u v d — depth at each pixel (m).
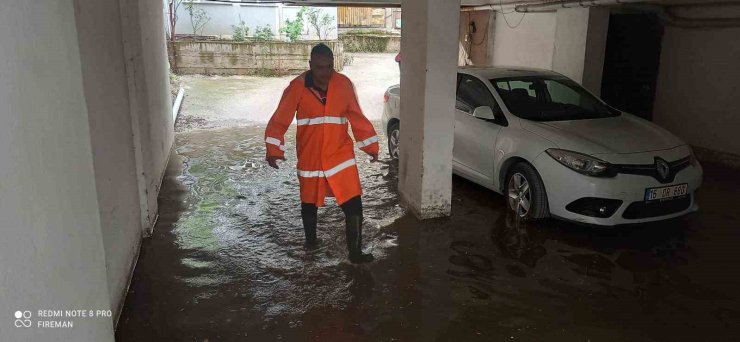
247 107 11.76
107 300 2.53
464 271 4.31
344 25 26.56
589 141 4.98
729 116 7.38
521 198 5.32
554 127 5.32
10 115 1.54
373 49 23.62
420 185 5.29
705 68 7.62
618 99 8.83
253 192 6.16
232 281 4.11
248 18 19.05
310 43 17.16
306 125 4.24
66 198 1.99
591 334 3.49
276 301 3.83
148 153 5.03
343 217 5.41
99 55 3.63
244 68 16.97
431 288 4.04
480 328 3.54
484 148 5.78
